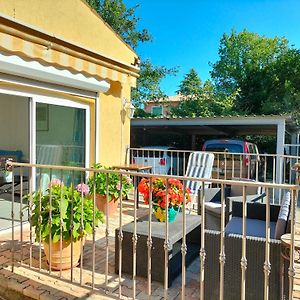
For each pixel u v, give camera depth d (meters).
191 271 3.67
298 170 6.36
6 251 4.07
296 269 3.61
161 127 12.33
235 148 9.99
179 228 3.62
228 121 9.88
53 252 3.47
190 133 14.37
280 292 2.60
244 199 2.44
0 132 7.15
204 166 7.02
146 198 3.87
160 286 3.25
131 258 3.45
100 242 4.51
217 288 2.79
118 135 7.45
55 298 2.96
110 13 18.34
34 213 3.52
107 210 3.05
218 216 4.73
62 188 3.39
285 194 4.11
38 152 5.54
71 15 6.11
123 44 7.54
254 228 3.84
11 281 3.26
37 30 4.38
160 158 10.09
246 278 2.69
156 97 20.52
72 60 5.00
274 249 2.61
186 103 19.88
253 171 10.12
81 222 3.32
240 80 22.97
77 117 6.38
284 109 19.86
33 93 5.35
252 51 23.39
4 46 4.02
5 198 6.58
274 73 21.12
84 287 3.14
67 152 6.18
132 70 6.40
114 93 7.25
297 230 4.89
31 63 4.96
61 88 5.80
